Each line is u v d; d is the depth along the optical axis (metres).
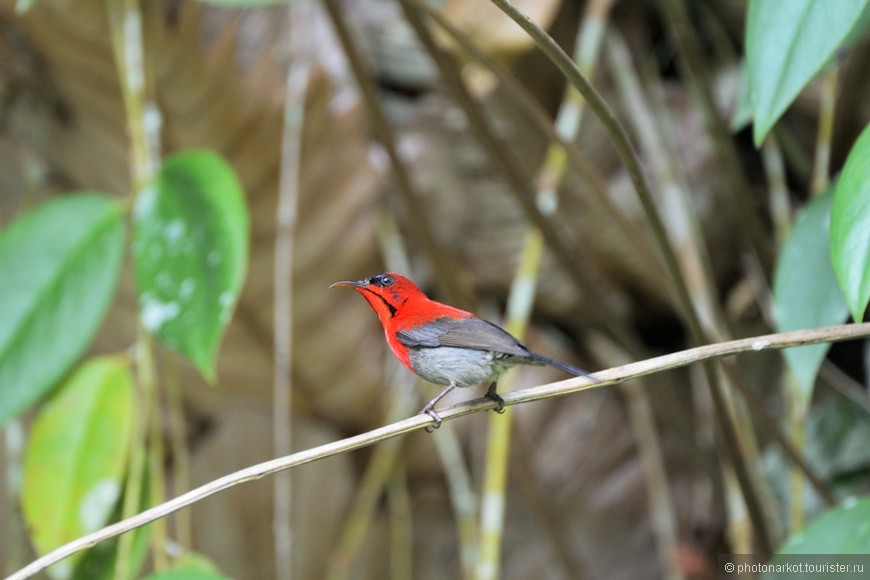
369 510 11.80
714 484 11.05
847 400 11.22
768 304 11.84
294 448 12.13
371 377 11.57
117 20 8.69
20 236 7.63
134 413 7.96
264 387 11.66
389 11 11.88
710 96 10.07
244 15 10.49
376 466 11.86
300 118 10.12
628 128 11.88
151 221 7.39
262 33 10.59
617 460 12.52
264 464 5.86
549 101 11.62
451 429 11.69
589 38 10.70
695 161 11.94
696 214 12.06
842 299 6.94
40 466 7.68
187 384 11.61
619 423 12.50
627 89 11.72
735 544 10.22
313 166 10.52
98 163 10.98
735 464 8.24
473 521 11.38
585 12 11.85
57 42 9.48
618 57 11.84
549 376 12.39
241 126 10.01
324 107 10.39
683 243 11.09
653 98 12.01
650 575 12.57
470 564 11.23
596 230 11.81
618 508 12.55
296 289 10.88
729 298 12.73
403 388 11.73
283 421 9.40
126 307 11.21
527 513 12.52
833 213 5.12
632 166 6.33
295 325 11.03
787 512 11.03
